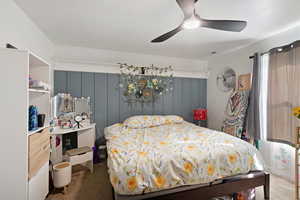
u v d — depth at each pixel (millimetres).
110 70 3242
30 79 1492
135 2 1672
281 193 1976
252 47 2893
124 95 3393
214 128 3812
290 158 2270
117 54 3387
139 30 2373
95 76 3176
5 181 1235
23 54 1261
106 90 3258
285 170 2338
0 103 1222
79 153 2365
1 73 1223
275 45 2496
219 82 3668
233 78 3285
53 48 2955
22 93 1256
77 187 2137
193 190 1542
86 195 1962
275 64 2371
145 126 3033
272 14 1886
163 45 3037
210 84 3971
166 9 1806
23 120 1258
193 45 3033
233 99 3164
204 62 4148
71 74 3010
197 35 2564
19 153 1254
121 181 1343
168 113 3764
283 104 2271
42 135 1610
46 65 1853
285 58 2246
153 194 1438
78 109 3000
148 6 1746
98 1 1652
